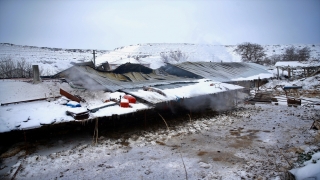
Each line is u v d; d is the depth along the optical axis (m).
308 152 11.08
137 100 16.53
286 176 8.66
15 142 12.26
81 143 12.95
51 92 15.82
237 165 10.40
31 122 11.53
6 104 13.32
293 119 18.45
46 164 10.41
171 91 18.86
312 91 30.70
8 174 9.43
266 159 10.91
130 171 9.98
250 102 26.61
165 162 10.85
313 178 6.95
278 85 36.50
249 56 71.19
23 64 33.41
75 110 12.77
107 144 12.98
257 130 15.79
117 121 15.90
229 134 15.02
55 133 13.66
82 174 9.66
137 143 13.31
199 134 15.07
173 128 16.27
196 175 9.56
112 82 19.53
